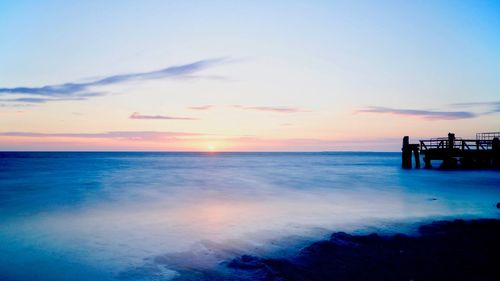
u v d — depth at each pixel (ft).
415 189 69.41
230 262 24.53
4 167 155.33
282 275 21.52
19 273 23.49
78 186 75.92
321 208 47.65
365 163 226.38
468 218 39.73
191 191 67.77
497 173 102.58
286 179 97.19
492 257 24.70
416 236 30.81
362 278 20.99
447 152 109.70
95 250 28.43
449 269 22.38
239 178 100.42
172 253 27.43
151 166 173.68
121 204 51.44
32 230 35.22
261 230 34.68
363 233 32.73
